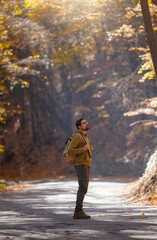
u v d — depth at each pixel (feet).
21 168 135.95
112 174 114.01
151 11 39.55
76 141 24.70
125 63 89.51
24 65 78.54
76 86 145.48
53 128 147.54
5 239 17.16
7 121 141.79
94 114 138.62
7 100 126.93
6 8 52.26
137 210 27.40
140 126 99.91
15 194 51.49
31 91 138.92
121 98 107.24
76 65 136.67
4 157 138.41
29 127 143.23
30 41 74.84
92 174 120.37
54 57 109.40
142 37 51.55
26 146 142.41
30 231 19.21
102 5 47.24
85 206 32.12
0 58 66.49
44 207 32.35
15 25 61.52
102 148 126.21
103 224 21.03
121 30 41.75
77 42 100.78
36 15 65.87
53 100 145.69
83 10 50.47
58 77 159.02
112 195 43.39
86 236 17.57
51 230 19.42
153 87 80.53
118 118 118.83
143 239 16.51
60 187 61.31
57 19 78.07
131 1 44.55
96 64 128.16
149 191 34.78
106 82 109.19
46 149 143.33
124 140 117.50
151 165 38.40
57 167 136.15
